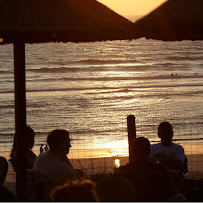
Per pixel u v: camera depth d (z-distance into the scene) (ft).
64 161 53.11
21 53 55.98
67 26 47.75
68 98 347.36
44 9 49.29
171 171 52.60
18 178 55.67
